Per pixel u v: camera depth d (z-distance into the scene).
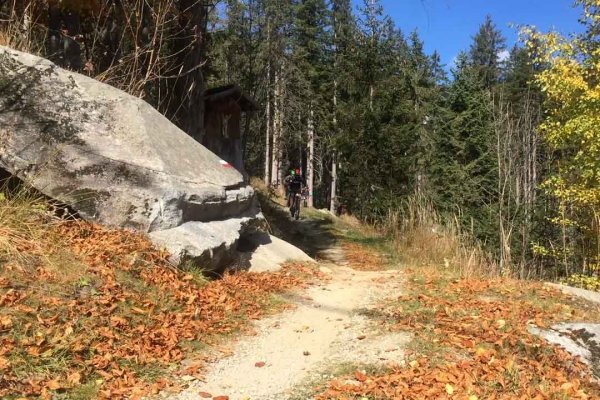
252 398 3.79
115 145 6.62
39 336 3.89
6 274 4.55
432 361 4.38
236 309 5.86
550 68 13.02
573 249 14.62
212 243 6.69
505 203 18.94
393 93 24.64
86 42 10.24
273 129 33.47
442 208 21.94
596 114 11.79
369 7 25.95
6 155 5.84
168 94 10.95
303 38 36.38
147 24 10.21
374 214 22.58
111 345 4.18
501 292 6.76
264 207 17.44
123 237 5.92
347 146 25.38
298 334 5.34
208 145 18.36
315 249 13.67
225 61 30.55
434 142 26.02
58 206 5.98
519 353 4.58
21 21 8.16
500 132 21.53
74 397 3.43
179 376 4.08
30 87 6.48
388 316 5.77
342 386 3.90
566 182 13.34
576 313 5.98
